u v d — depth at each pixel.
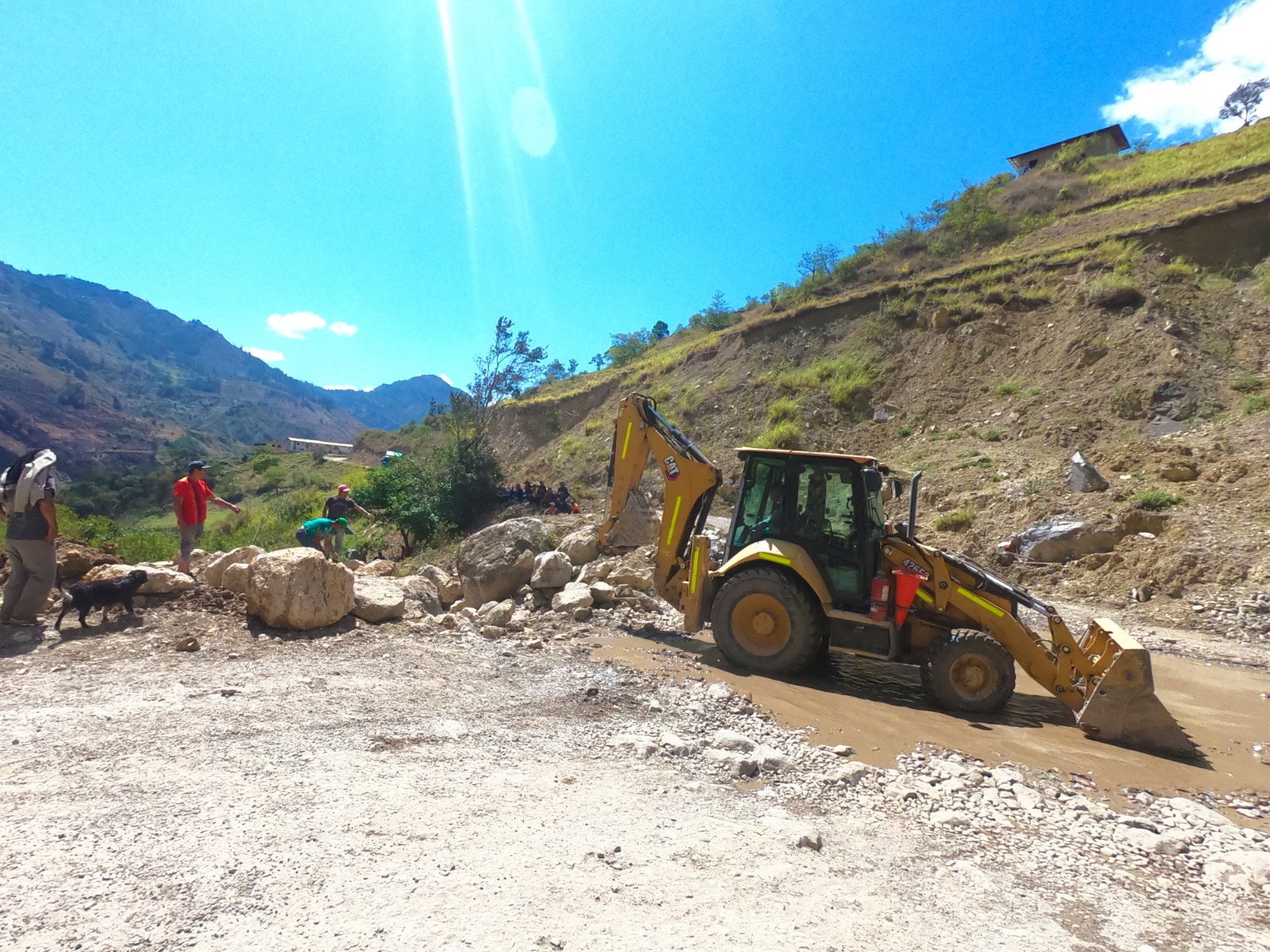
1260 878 3.44
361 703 4.98
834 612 6.79
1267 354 17.27
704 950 2.40
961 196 36.56
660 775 4.13
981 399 21.66
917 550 6.76
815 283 34.94
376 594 7.63
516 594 9.85
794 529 7.20
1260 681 7.66
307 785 3.56
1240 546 10.90
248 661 5.84
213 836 2.96
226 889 2.57
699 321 49.00
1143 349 18.62
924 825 3.84
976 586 6.61
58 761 3.68
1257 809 4.52
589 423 34.78
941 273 28.03
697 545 7.60
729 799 3.89
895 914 2.79
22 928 2.28
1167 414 16.69
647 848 3.14
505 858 2.94
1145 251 22.59
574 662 6.63
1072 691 6.08
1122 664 5.62
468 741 4.40
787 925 2.61
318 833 3.04
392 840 3.02
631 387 35.88
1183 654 8.67
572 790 3.76
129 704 4.62
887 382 24.94
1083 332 20.67
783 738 5.07
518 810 3.44
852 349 27.30
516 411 39.75
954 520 14.65
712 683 6.33
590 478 29.23
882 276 33.22
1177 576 10.91
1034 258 25.72
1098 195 31.50
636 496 8.85
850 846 3.43
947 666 6.20
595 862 2.96
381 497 20.59
